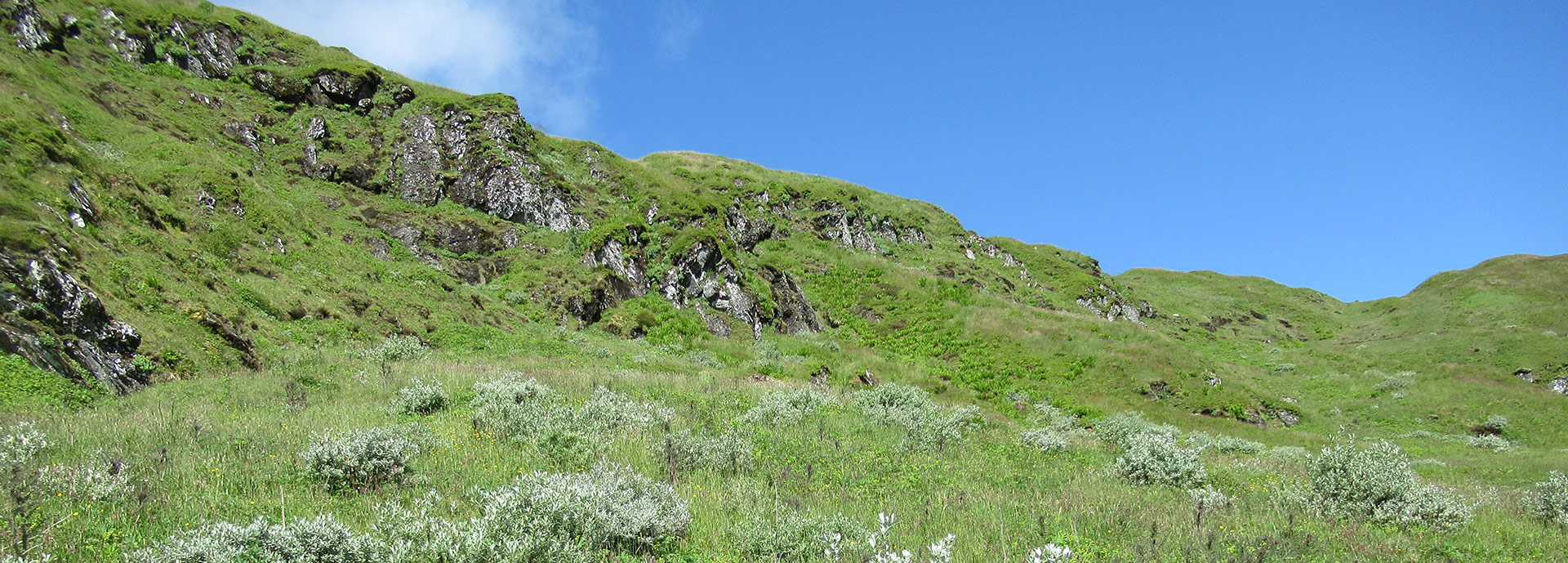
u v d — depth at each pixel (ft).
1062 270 265.95
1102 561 23.93
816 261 197.26
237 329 74.02
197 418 39.93
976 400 126.52
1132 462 41.06
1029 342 154.40
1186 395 131.85
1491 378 145.07
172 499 24.76
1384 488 32.48
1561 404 129.90
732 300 145.59
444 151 150.10
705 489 31.71
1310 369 185.98
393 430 33.73
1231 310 294.05
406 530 22.58
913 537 26.50
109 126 105.19
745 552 24.40
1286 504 33.91
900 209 268.62
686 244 147.23
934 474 39.01
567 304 122.93
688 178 235.81
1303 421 134.51
